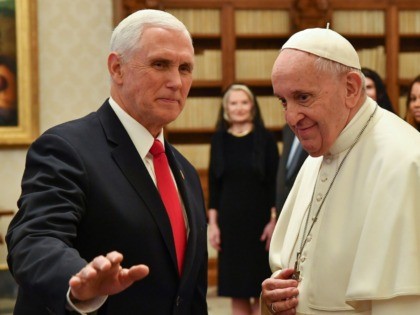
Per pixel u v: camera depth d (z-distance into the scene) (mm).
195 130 9758
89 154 2459
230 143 6688
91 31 9609
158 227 2482
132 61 2514
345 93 2590
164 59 2500
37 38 9461
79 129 2516
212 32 9719
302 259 2730
